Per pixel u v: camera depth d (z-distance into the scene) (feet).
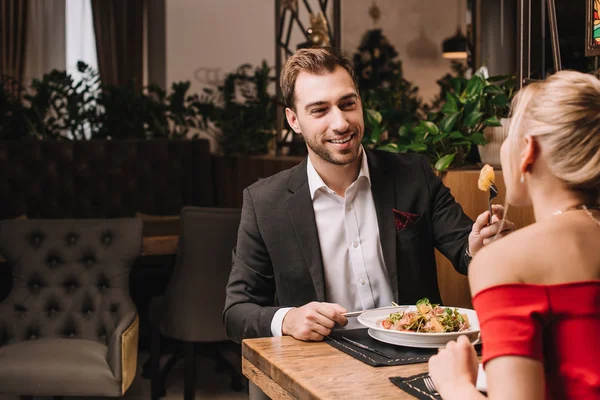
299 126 6.34
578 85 3.21
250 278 6.53
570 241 3.15
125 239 11.10
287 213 6.48
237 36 24.02
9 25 23.79
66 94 18.44
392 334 5.03
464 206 8.27
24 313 10.82
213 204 18.61
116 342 10.00
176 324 11.89
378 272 6.57
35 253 11.05
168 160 17.75
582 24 7.94
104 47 24.43
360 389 4.15
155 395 12.76
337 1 17.21
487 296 3.12
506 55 10.85
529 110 3.32
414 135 9.27
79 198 17.03
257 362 4.99
